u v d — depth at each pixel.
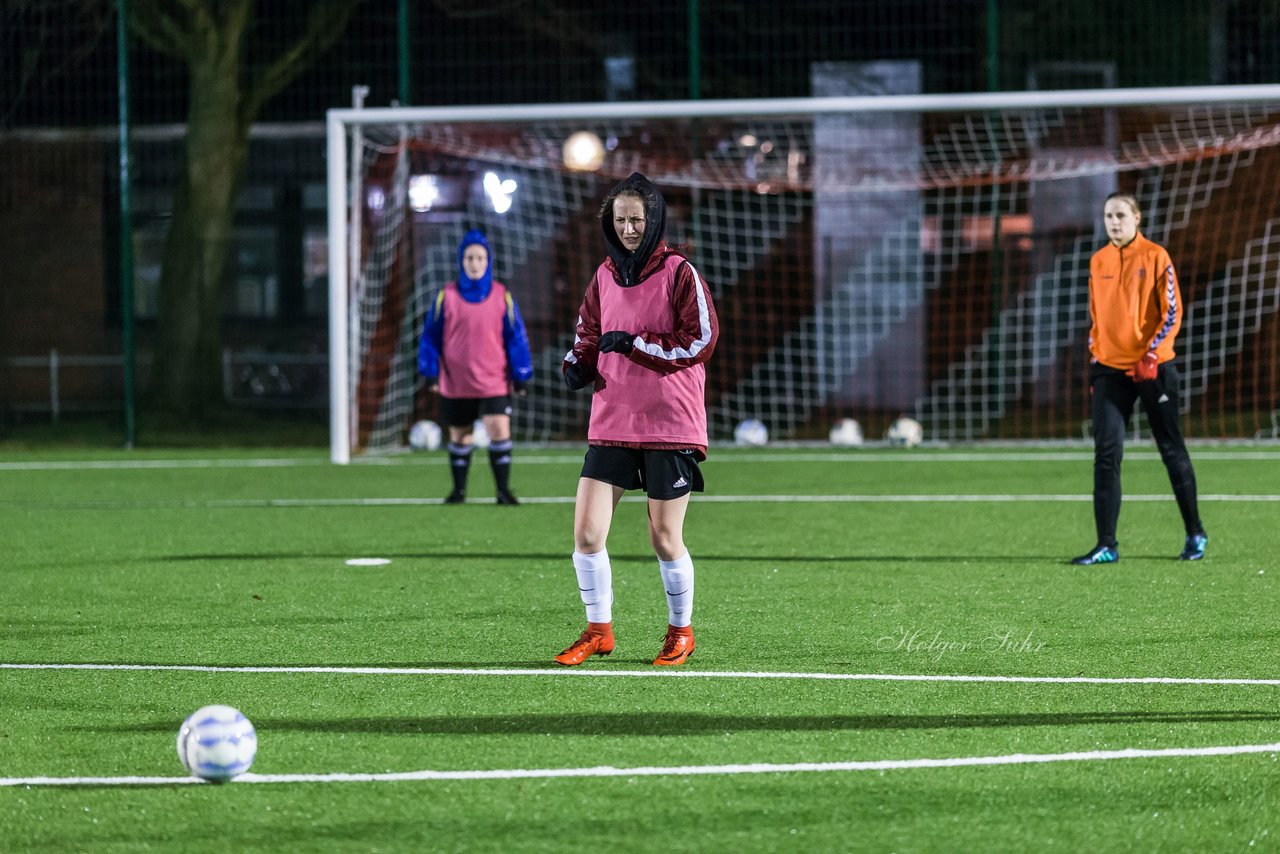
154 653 9.64
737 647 9.69
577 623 10.60
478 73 27.97
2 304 31.12
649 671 8.98
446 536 15.21
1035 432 26.91
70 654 9.63
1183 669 8.98
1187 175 27.30
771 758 7.08
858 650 9.56
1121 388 13.16
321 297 32.16
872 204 28.39
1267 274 27.25
